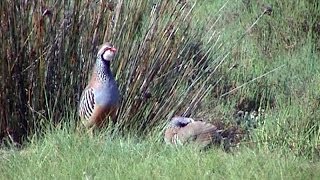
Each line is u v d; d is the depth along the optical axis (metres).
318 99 13.86
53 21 13.11
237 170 10.62
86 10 13.25
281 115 13.52
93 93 12.44
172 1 13.52
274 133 12.72
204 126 12.33
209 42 14.20
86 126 12.61
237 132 13.66
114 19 13.38
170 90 13.48
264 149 11.89
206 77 14.19
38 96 13.11
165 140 12.41
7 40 12.91
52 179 10.54
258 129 13.13
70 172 10.66
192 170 10.58
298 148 12.21
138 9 13.40
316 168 11.10
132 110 13.29
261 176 10.43
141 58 13.38
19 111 13.11
